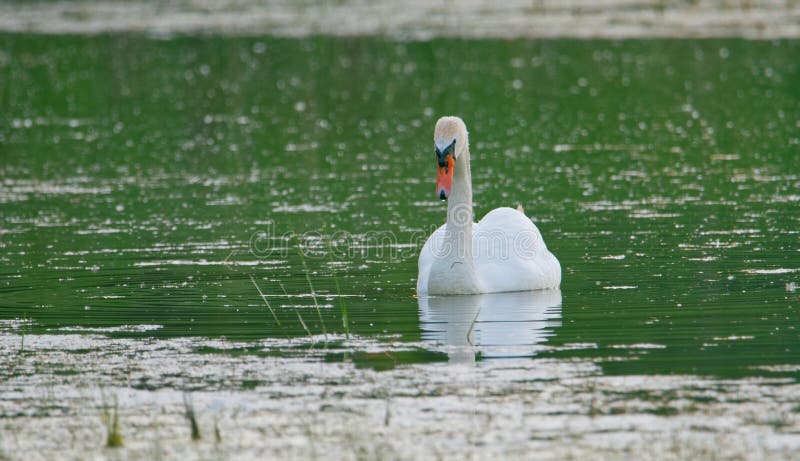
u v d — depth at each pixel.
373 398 10.01
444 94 34.28
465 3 53.34
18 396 10.31
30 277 15.31
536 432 9.11
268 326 12.61
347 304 13.69
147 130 29.77
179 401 10.09
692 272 14.85
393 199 20.62
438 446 8.88
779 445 8.74
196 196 21.36
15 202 21.03
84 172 24.22
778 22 44.94
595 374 10.51
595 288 14.18
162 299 13.99
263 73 39.50
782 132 27.16
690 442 8.84
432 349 11.52
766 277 14.41
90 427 9.52
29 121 31.64
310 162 24.78
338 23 49.25
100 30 49.25
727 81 34.75
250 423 9.48
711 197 20.25
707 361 10.80
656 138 26.83
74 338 12.21
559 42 42.91
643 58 39.12
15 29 49.66
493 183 22.08
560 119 29.78
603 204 19.88
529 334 12.01
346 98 34.31
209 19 51.72
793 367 10.56
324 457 8.74
